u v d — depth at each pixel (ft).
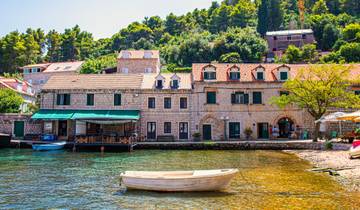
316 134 116.88
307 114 135.13
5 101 152.56
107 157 96.32
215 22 431.43
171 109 137.08
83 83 141.49
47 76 261.03
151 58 221.25
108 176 64.90
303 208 40.16
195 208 41.27
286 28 370.73
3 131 135.85
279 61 254.68
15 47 346.54
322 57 243.19
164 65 290.35
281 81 136.36
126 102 136.46
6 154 103.86
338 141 111.55
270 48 306.55
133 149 118.52
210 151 112.16
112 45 424.46
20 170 72.43
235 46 280.92
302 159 88.12
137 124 135.33
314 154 95.30
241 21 418.72
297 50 255.70
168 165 79.05
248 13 426.10
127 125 135.03
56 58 420.77
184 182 49.52
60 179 61.82
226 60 262.26
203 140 135.85
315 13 397.39
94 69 258.98
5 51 346.95
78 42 438.81
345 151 95.14
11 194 49.80
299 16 392.47
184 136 136.87
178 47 304.91
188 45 292.61
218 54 282.97
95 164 81.66
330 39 302.66
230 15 423.64
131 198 46.93
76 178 62.80
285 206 41.29
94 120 126.62
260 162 82.74
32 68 270.05
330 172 63.62
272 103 134.00
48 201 45.73
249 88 137.49
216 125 136.98
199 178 49.24
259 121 136.77
